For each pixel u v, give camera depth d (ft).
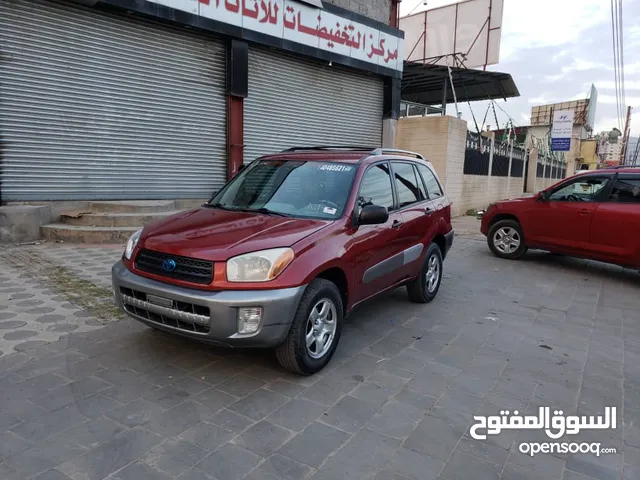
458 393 11.95
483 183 57.31
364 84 44.96
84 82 27.30
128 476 8.36
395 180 17.01
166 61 30.63
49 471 8.38
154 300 11.61
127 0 27.17
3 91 24.49
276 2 34.83
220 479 8.41
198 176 33.55
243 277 10.99
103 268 20.90
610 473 9.20
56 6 25.72
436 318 17.54
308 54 37.83
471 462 9.30
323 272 12.59
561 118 71.26
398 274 16.48
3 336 13.66
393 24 46.37
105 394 10.98
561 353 14.83
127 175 29.91
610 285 23.82
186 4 29.84
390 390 11.92
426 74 51.60
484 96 61.87
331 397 11.41
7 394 10.74
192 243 11.68
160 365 12.53
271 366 12.85
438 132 45.60
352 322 16.75
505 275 25.09
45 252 23.24
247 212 14.29
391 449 9.55
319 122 41.47
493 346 15.12
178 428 9.84
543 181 88.07
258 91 36.17
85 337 13.91
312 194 14.53
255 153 36.78
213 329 10.87
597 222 24.57
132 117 29.60
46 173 26.58
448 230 20.17
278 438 9.69
